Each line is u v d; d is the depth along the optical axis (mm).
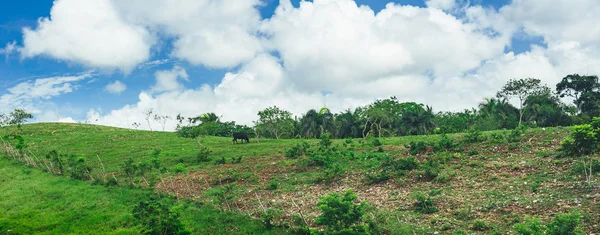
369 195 21531
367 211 18297
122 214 20797
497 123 58000
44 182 29344
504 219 15594
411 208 18500
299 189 24156
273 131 56781
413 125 57094
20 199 25000
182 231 15516
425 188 21172
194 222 18984
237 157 36312
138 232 17938
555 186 18203
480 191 19312
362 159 28969
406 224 16266
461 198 18703
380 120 54281
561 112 59406
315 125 56406
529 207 16328
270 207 21156
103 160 40094
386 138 40188
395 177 23703
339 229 13906
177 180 29266
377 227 15461
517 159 23797
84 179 30172
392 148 32375
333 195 14391
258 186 25609
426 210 17719
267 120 48969
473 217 16391
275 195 23406
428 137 36562
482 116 63625
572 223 12172
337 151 33344
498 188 19328
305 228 16406
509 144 27031
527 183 19312
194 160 36906
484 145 28281
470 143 29453
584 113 66250
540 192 17797
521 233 12625
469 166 23812
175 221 15602
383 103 52625
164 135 58844
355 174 25594
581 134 17328
